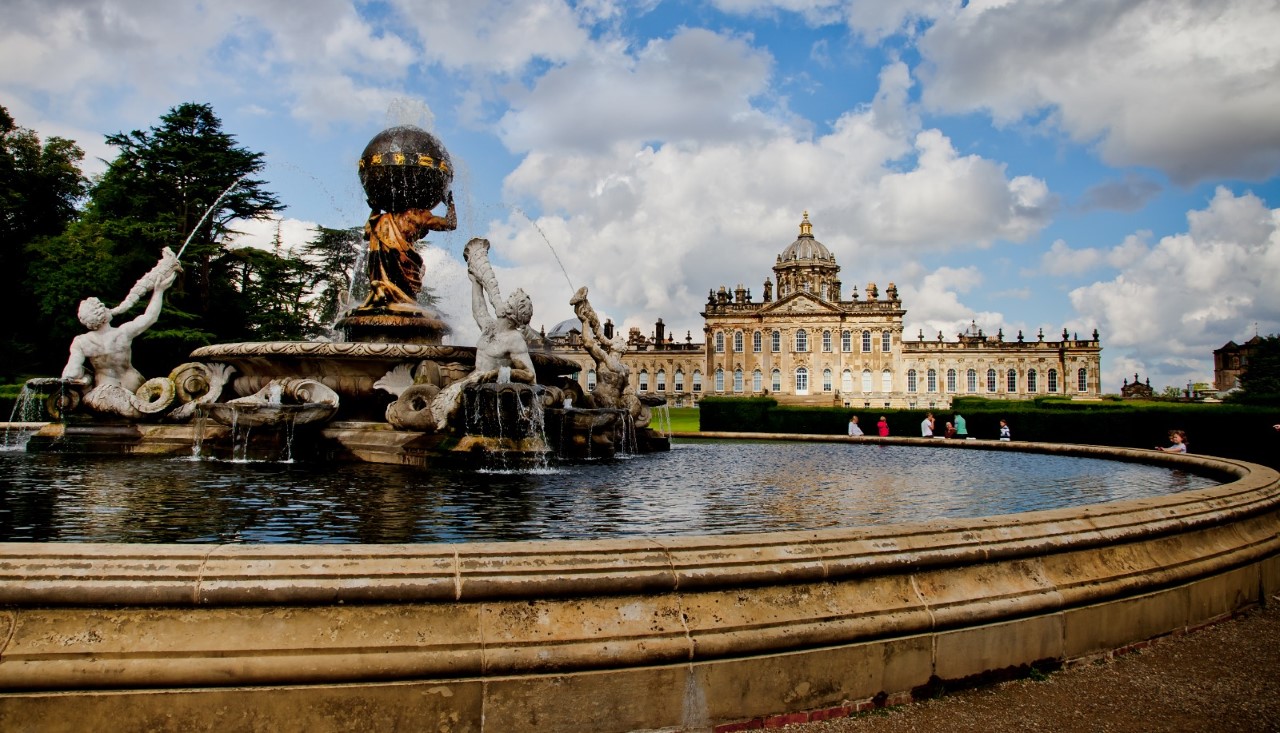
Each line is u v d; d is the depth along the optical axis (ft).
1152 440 79.10
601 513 23.91
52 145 165.37
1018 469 41.88
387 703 10.98
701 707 12.09
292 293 173.47
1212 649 16.15
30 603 10.57
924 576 14.01
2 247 150.82
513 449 35.32
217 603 10.79
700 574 12.39
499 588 11.52
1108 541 15.92
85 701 10.44
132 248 146.41
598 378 53.06
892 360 344.49
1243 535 19.15
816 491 31.14
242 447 37.76
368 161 46.01
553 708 11.48
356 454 37.86
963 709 13.29
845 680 13.00
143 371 149.38
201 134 157.48
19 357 142.92
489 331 37.78
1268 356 241.55
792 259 376.89
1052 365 349.61
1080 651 15.23
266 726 10.72
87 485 28.50
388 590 11.16
